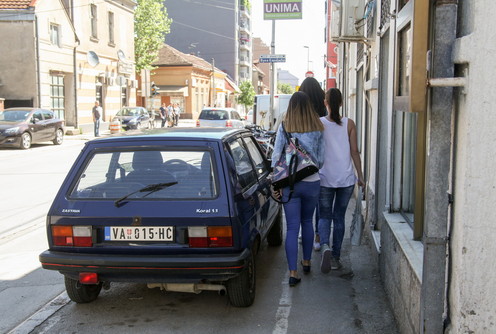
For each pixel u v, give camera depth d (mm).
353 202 9539
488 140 2506
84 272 4129
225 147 4465
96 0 34188
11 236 7484
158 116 47031
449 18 2656
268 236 6590
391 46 5082
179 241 4066
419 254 3721
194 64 56375
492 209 2547
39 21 27562
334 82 29953
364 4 7664
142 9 46125
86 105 33000
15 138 21188
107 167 4422
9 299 4980
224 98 72250
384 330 4125
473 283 2619
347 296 4855
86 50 33000
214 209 4059
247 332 4129
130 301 4844
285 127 4973
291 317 4398
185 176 4250
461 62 2578
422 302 2947
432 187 2811
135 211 4117
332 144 5375
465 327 2660
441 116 2750
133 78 40938
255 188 4914
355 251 6270
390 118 5070
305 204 5211
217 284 4488
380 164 5922
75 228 4180
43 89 28125
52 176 13648
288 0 20453
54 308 4699
